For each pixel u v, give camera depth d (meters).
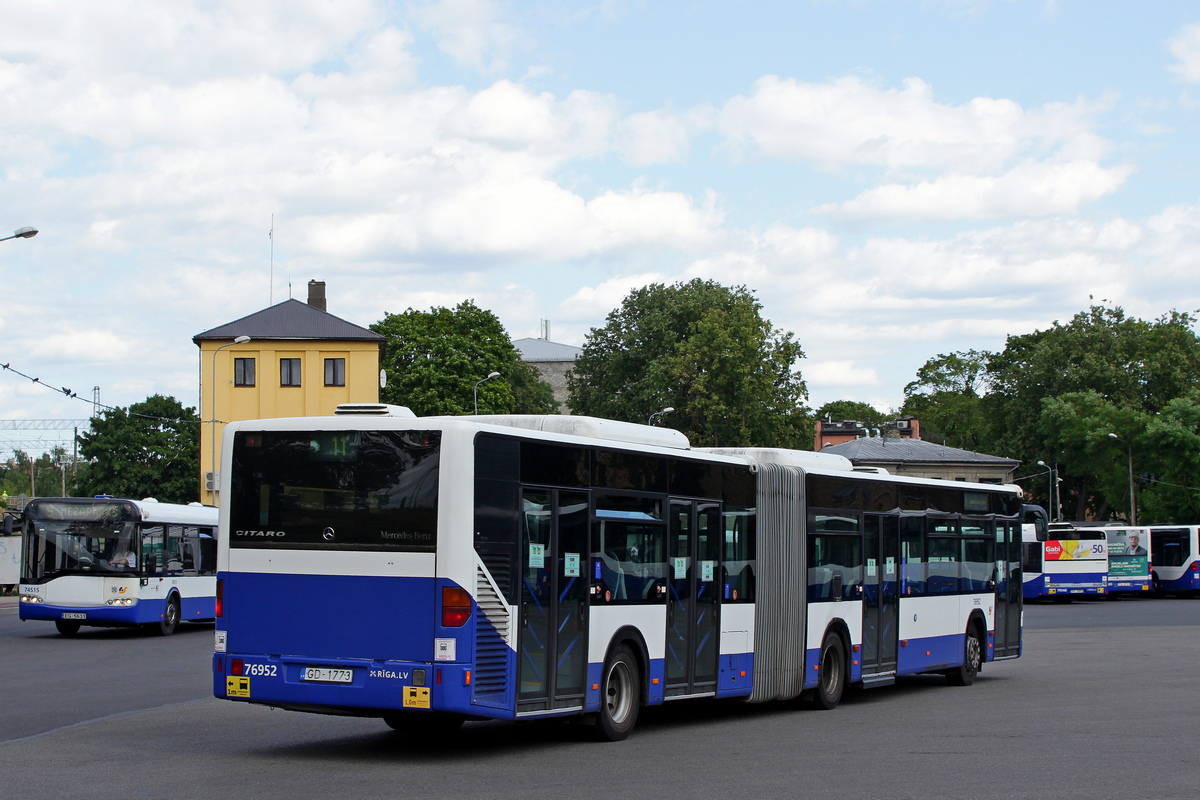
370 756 12.05
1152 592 69.56
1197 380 93.50
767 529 16.53
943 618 21.03
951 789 10.45
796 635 17.00
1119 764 11.98
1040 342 99.62
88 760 11.57
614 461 13.48
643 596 13.88
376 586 11.42
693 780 10.78
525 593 11.92
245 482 12.05
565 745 13.05
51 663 22.92
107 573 29.59
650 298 92.12
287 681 11.66
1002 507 23.56
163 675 20.56
